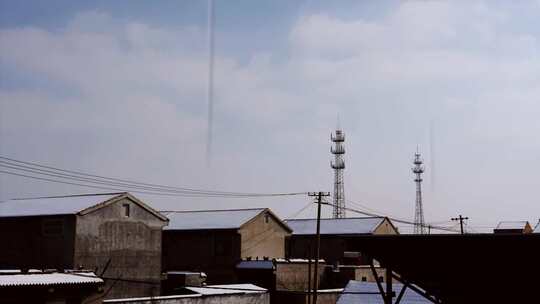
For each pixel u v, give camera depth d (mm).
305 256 65938
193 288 38875
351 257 56531
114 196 40875
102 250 39438
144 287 42000
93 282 32219
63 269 36375
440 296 16484
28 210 40844
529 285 15383
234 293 37281
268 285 46844
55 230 38688
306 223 71000
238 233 51562
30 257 39125
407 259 16906
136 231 42156
